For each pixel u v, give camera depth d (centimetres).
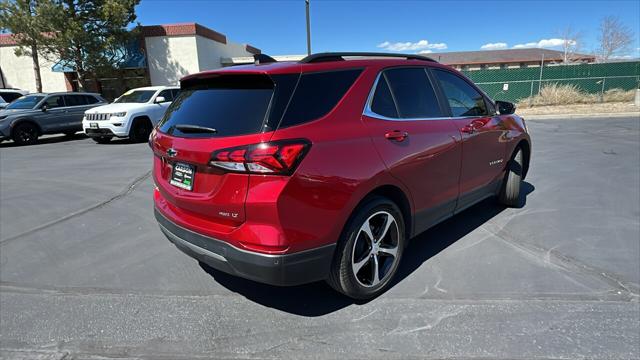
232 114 253
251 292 319
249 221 240
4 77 2386
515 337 252
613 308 280
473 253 374
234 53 3014
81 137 1549
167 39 2278
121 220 501
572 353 236
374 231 295
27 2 1822
